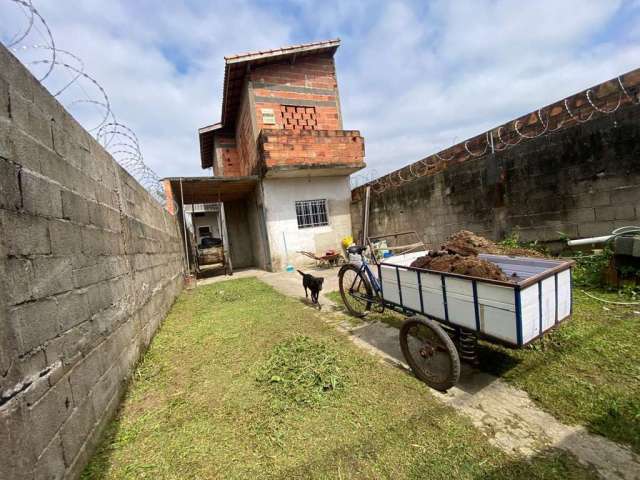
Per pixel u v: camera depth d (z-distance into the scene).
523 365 2.41
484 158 5.89
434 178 7.13
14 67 1.56
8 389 1.22
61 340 1.69
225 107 11.06
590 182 4.31
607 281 3.82
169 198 8.27
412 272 2.63
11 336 1.28
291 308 4.83
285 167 8.59
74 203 2.12
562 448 1.61
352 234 10.64
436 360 2.59
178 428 2.04
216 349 3.36
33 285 1.50
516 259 2.71
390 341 3.21
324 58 10.14
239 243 13.18
